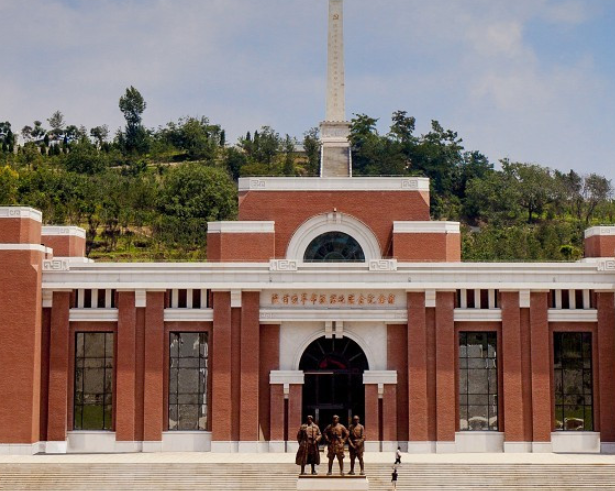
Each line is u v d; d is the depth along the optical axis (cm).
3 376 6400
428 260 6900
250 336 6550
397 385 6581
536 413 6506
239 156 18725
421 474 5756
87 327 6606
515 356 6538
